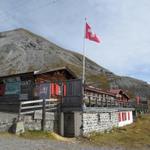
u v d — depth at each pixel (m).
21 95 31.64
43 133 24.00
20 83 32.19
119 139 27.53
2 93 33.62
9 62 166.50
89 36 32.72
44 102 25.19
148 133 33.94
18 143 18.06
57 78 36.00
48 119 25.48
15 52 179.38
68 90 27.84
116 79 177.25
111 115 34.22
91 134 27.80
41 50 193.88
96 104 31.14
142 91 172.62
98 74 187.88
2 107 32.75
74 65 190.25
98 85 145.75
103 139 26.59
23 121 23.03
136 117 52.03
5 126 22.84
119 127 36.44
